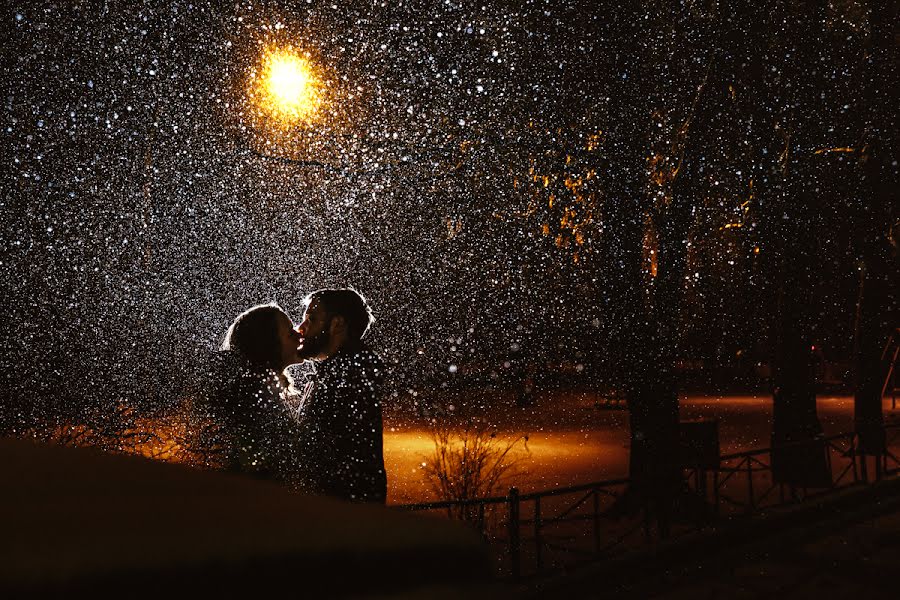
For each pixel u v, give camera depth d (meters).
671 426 9.47
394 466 12.51
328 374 3.07
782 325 11.58
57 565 0.27
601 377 28.16
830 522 9.32
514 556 6.54
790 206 11.60
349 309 3.16
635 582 6.96
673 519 8.82
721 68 9.66
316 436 2.96
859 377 14.24
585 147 9.89
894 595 6.62
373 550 0.33
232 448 2.83
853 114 11.88
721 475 11.99
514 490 6.62
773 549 8.12
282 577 0.31
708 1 9.72
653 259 9.84
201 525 0.33
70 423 8.98
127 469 0.46
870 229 12.91
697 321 28.97
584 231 10.47
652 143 9.67
